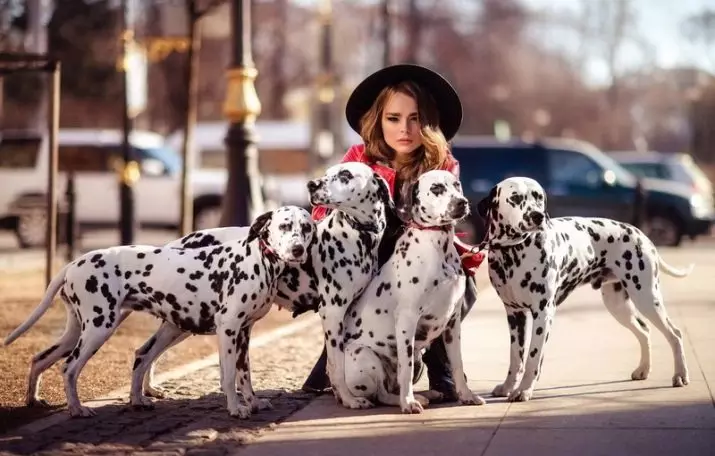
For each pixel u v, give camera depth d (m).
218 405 8.74
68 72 42.22
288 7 69.38
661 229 28.56
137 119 54.84
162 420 8.18
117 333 12.60
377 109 8.95
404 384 8.21
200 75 56.41
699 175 36.91
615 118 93.00
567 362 10.38
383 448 7.27
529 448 7.18
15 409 8.59
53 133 14.55
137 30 27.33
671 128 109.31
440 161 8.86
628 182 27.64
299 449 7.30
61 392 9.29
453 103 9.05
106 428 7.92
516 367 8.84
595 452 7.05
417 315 8.20
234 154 16.81
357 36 72.75
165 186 29.14
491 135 82.00
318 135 34.22
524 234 8.47
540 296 8.57
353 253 8.27
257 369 10.55
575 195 27.47
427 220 8.12
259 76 59.75
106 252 8.37
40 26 18.86
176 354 11.32
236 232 8.77
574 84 98.25
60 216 26.12
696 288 17.00
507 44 88.56
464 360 10.68
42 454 7.21
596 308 14.41
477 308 14.73
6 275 19.47
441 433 7.62
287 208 8.05
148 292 8.32
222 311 8.18
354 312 8.41
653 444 7.22
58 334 12.45
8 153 27.86
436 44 76.00
